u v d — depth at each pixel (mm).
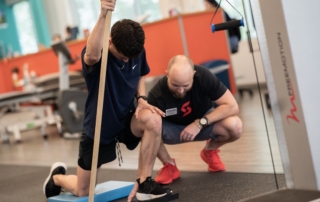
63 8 10695
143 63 2523
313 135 1868
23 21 11875
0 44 10531
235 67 8602
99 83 2166
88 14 10664
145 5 9773
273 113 1965
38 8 11211
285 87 1901
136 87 2455
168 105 2662
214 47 6477
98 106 2092
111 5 2051
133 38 2232
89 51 2209
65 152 4996
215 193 2441
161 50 6359
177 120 2762
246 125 4609
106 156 2518
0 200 3166
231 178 2721
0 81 8758
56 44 5820
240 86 8609
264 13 1903
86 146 2465
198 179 2820
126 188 2688
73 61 5930
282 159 1985
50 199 2670
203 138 2832
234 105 2705
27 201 3021
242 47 8430
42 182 3584
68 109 5797
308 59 1867
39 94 6469
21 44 11961
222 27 2434
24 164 4613
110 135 2445
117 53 2289
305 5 1866
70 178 2689
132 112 2535
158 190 2377
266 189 2363
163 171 2855
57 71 7902
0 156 5465
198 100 2676
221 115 2695
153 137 2406
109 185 2758
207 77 2625
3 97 6164
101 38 2170
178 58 2521
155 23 6340
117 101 2393
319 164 1878
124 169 3627
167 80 2643
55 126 8047
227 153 3469
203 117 2707
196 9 8695
